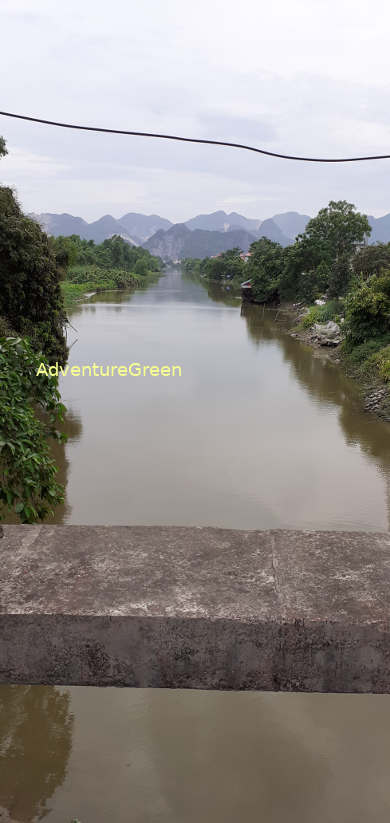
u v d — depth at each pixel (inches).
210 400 719.7
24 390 183.9
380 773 160.7
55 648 56.4
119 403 692.1
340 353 1042.1
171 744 172.7
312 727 183.3
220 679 56.6
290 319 1791.3
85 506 388.8
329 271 1962.4
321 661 55.5
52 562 65.1
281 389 792.9
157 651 56.0
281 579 61.9
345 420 636.7
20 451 157.8
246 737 177.9
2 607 56.6
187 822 138.9
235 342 1272.1
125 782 154.3
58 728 180.9
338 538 71.1
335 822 140.0
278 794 150.4
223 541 70.3
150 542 69.9
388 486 444.8
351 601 57.7
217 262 4192.9
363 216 2095.2
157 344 1214.9
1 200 548.7
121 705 194.9
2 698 197.6
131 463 478.6
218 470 467.8
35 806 144.4
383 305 946.1
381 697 201.0
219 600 57.9
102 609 56.1
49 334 593.9
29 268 549.6
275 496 417.7
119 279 3395.7
